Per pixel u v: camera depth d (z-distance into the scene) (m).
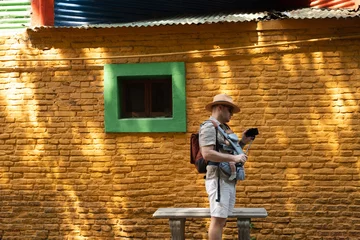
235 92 7.32
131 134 7.48
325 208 7.19
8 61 7.62
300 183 7.23
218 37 7.32
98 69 7.50
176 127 7.36
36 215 7.60
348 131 7.16
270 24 7.20
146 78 7.58
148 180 7.45
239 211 6.37
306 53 7.21
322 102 7.20
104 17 8.30
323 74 7.20
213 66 7.35
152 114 7.61
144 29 7.30
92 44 7.50
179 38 7.37
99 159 7.51
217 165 5.67
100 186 7.52
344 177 7.16
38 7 7.90
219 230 5.68
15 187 7.62
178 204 7.40
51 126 7.57
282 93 7.25
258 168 7.30
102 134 7.51
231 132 5.84
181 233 6.36
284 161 7.25
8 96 7.63
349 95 7.16
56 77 7.57
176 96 7.35
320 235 7.19
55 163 7.58
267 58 7.27
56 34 7.50
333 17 6.95
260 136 7.29
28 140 7.60
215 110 5.86
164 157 7.43
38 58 7.58
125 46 7.45
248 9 8.92
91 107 7.53
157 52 7.41
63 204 7.57
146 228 7.44
